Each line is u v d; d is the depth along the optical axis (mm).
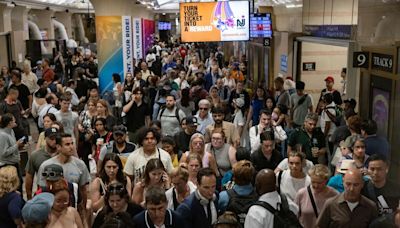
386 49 6461
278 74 13898
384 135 6461
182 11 13750
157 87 10680
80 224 4172
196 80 11500
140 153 5398
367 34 7145
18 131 8000
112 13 14930
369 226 3793
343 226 3824
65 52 25859
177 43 40312
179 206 4105
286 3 13484
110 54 15133
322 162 6367
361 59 7027
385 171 4160
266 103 9320
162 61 22875
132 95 9000
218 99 9383
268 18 14445
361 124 5352
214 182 4074
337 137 6211
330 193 4402
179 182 4402
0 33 19000
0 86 11352
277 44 14008
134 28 20500
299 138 6406
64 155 5035
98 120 6988
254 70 17406
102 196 4926
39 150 5516
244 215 4125
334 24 10297
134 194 4652
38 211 3574
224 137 5898
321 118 7965
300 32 12109
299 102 9031
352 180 3746
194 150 5531
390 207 4012
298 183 4754
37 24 27609
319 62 12375
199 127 7484
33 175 5559
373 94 6891
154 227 3803
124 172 5371
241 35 13938
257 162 5516
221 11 13844
